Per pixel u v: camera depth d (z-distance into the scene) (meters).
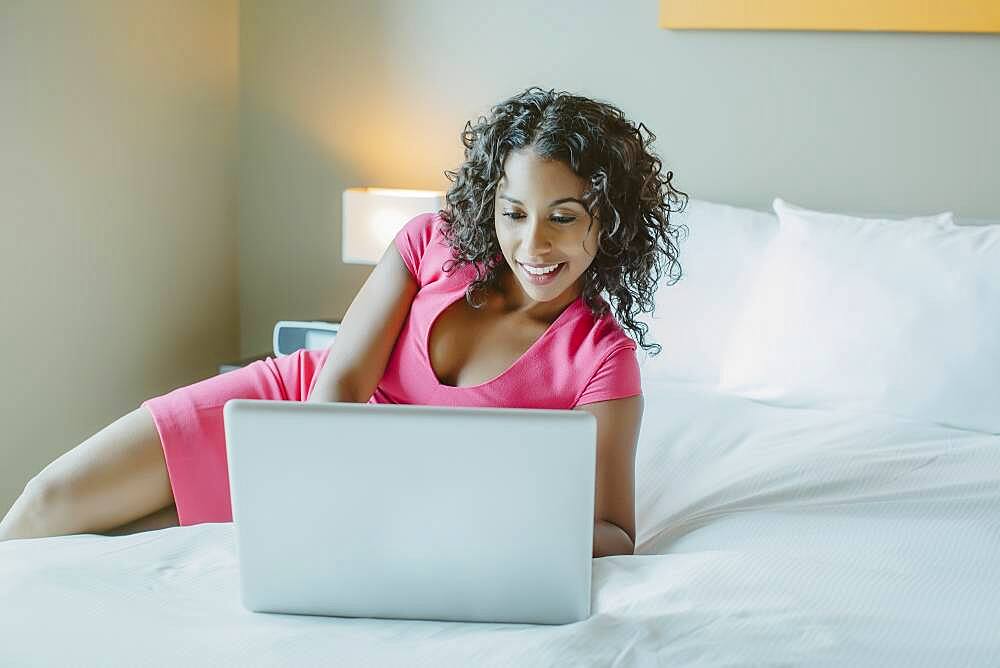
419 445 1.20
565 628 1.23
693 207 2.97
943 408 2.38
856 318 2.48
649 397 2.49
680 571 1.41
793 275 2.61
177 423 1.85
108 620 1.24
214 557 1.47
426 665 1.15
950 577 1.49
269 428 1.21
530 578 1.25
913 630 1.28
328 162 3.60
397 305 1.79
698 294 2.82
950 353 2.39
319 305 3.69
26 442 2.82
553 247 1.52
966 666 1.21
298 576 1.26
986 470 1.98
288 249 3.69
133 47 3.11
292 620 1.27
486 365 1.72
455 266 1.73
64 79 2.85
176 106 3.32
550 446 1.19
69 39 2.85
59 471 1.78
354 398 1.73
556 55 3.35
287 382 2.01
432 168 3.51
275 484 1.23
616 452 1.63
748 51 3.17
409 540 1.24
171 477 1.84
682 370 2.79
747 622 1.27
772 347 2.57
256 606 1.29
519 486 1.21
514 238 1.54
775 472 1.96
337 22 3.53
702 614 1.28
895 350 2.43
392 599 1.27
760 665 1.17
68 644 1.19
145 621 1.24
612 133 1.54
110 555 1.45
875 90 3.09
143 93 3.17
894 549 1.61
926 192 3.09
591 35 3.30
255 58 3.62
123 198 3.12
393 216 3.21
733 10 3.13
